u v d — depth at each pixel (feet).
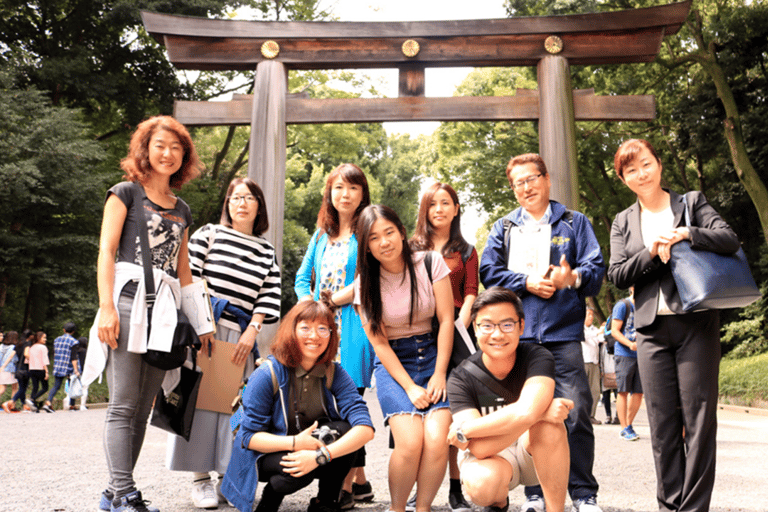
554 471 9.45
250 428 9.82
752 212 64.39
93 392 48.62
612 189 70.64
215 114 27.14
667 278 10.17
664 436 10.14
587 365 30.55
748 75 59.72
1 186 46.52
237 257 12.83
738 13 54.49
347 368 12.24
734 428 29.32
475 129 68.13
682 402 9.97
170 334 10.05
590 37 26.81
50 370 58.90
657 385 10.23
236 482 9.75
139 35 62.80
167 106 63.41
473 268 13.00
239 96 27.27
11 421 32.40
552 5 52.39
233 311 12.47
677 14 26.48
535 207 12.11
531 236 11.85
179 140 10.78
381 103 26.73
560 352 11.07
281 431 10.07
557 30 26.58
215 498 11.68
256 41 27.14
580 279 11.20
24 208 51.78
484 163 67.51
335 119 26.73
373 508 11.84
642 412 38.27
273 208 26.04
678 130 62.39
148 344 9.93
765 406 42.52
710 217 10.21
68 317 53.16
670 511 9.97
